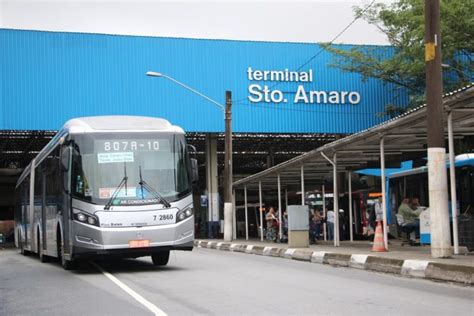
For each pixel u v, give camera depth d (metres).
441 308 8.00
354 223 27.36
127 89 33.06
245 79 34.72
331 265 15.27
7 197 51.03
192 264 15.79
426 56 12.86
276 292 9.77
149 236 12.89
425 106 13.27
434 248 12.76
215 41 34.56
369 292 9.70
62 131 14.42
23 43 31.70
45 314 8.24
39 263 18.27
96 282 11.88
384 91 35.91
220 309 8.09
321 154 19.84
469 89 11.92
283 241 25.55
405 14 27.41
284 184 31.52
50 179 16.33
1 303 9.48
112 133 13.36
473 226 14.52
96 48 32.78
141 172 13.22
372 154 19.97
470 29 25.12
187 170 13.66
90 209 12.79
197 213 47.03
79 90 32.31
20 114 31.30
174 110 33.62
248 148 42.94
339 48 34.28
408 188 22.19
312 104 35.34
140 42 33.50
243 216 43.94
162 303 8.77
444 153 12.73
